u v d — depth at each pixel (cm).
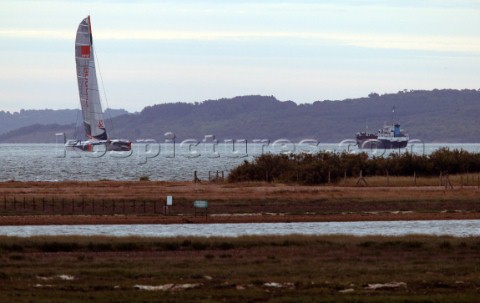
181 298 9762
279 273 11350
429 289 10381
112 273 11275
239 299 9756
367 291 10231
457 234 16588
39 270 11525
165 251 13575
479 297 9838
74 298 9694
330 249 13638
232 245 13962
